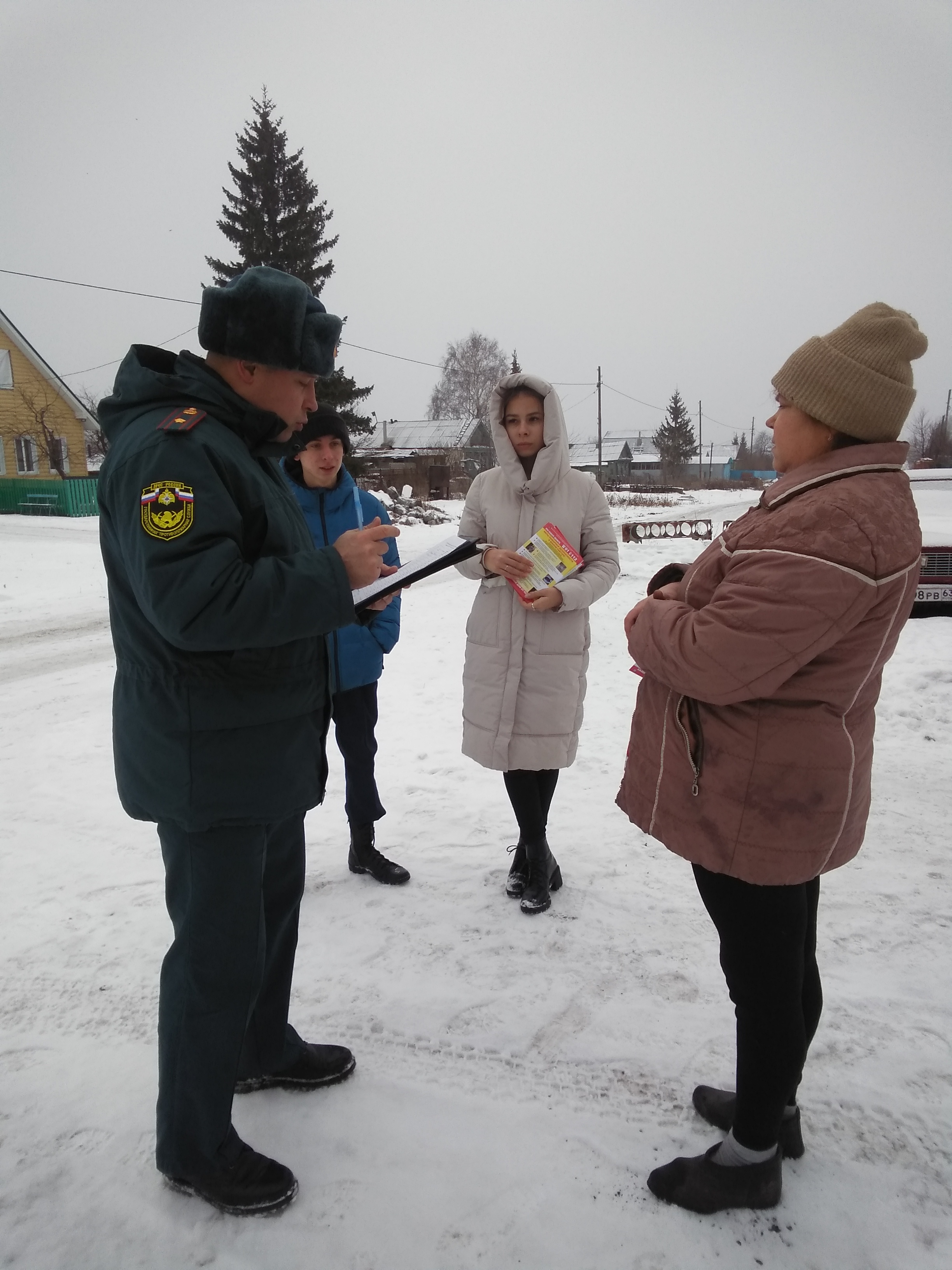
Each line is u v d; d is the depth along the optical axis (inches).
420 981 100.7
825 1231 66.4
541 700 115.3
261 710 66.9
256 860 69.7
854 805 64.7
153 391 64.8
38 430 1121.4
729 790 63.8
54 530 784.3
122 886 125.0
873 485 59.8
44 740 198.8
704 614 61.2
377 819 128.6
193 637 57.9
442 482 1262.3
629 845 136.3
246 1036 80.7
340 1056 84.8
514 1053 88.0
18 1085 83.6
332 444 122.0
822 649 58.5
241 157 1066.1
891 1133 76.5
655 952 106.0
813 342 63.3
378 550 64.8
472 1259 64.2
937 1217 67.6
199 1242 66.0
